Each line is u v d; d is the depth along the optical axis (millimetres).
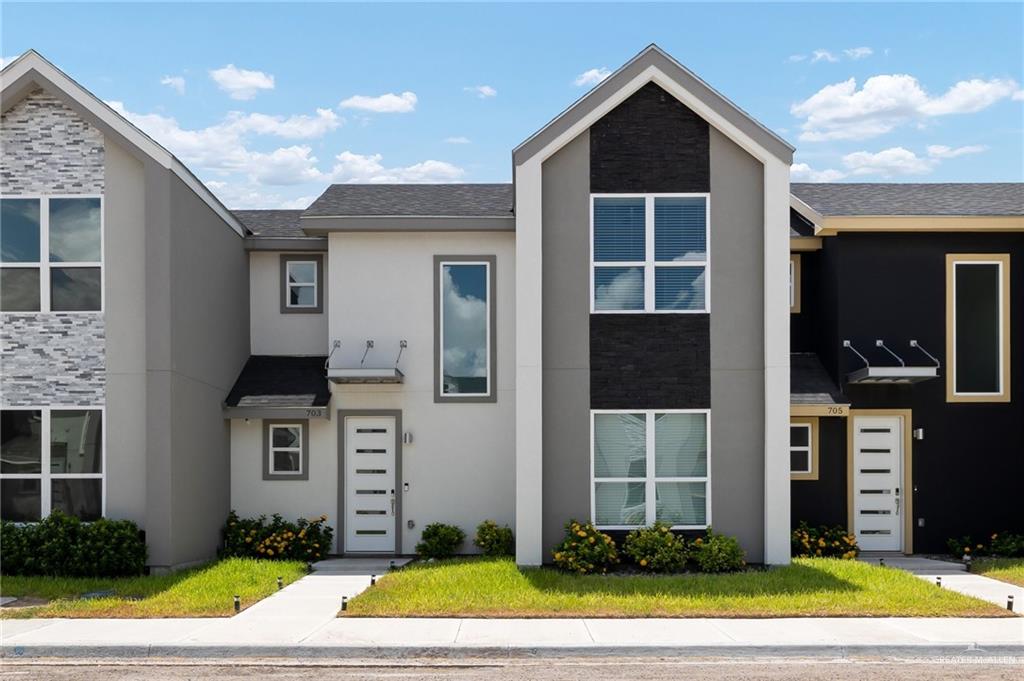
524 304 13828
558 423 13922
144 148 13719
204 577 13031
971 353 16422
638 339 14000
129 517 13719
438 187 19172
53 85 13742
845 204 17297
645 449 13984
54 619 10469
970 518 16266
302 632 9766
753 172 14117
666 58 13922
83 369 13875
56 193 13984
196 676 8445
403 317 16375
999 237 16438
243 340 16984
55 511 13461
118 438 13797
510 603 10961
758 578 12484
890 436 16453
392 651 9172
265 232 18000
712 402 13977
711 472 13898
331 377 15641
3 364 13906
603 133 14109
